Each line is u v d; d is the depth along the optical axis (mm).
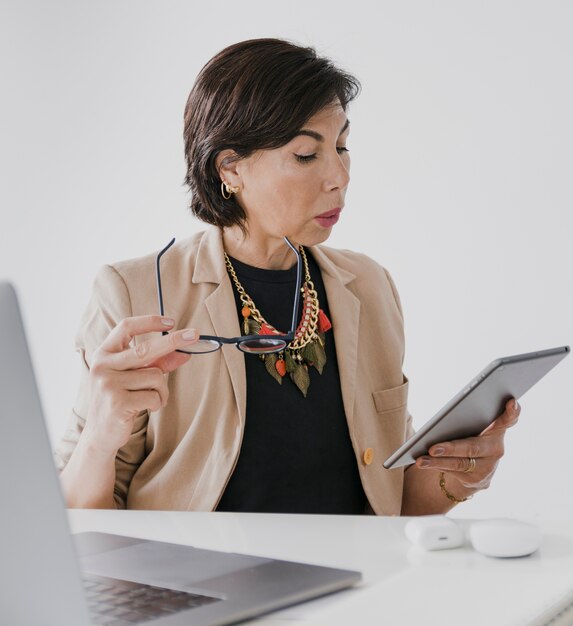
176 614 719
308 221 1627
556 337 2713
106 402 1315
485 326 2818
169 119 3473
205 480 1547
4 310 589
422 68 2906
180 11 3434
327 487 1614
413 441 1195
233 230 1705
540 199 2729
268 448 1583
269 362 1619
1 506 602
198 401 1591
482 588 799
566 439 2670
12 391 595
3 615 620
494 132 2795
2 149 3766
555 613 745
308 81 1564
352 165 3041
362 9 3012
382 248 2994
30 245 3725
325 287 1726
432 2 2885
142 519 1212
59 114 3680
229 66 1610
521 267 2762
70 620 623
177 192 3461
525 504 2725
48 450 606
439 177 2889
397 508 1659
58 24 3678
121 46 3564
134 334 1321
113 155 3592
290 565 871
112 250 3594
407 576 856
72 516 1243
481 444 1314
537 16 2713
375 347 1743
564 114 2684
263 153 1596
